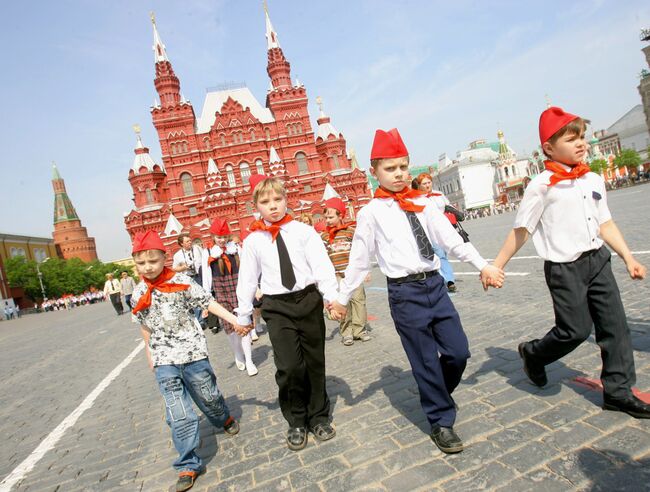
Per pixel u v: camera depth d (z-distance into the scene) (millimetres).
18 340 18141
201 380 3332
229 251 6266
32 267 66188
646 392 2949
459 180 85938
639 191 32812
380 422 3383
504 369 3922
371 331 6656
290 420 3352
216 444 3625
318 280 3271
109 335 13766
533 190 2777
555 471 2367
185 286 3295
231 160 48094
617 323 2730
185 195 47375
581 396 3127
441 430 2807
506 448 2674
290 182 46812
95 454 3949
